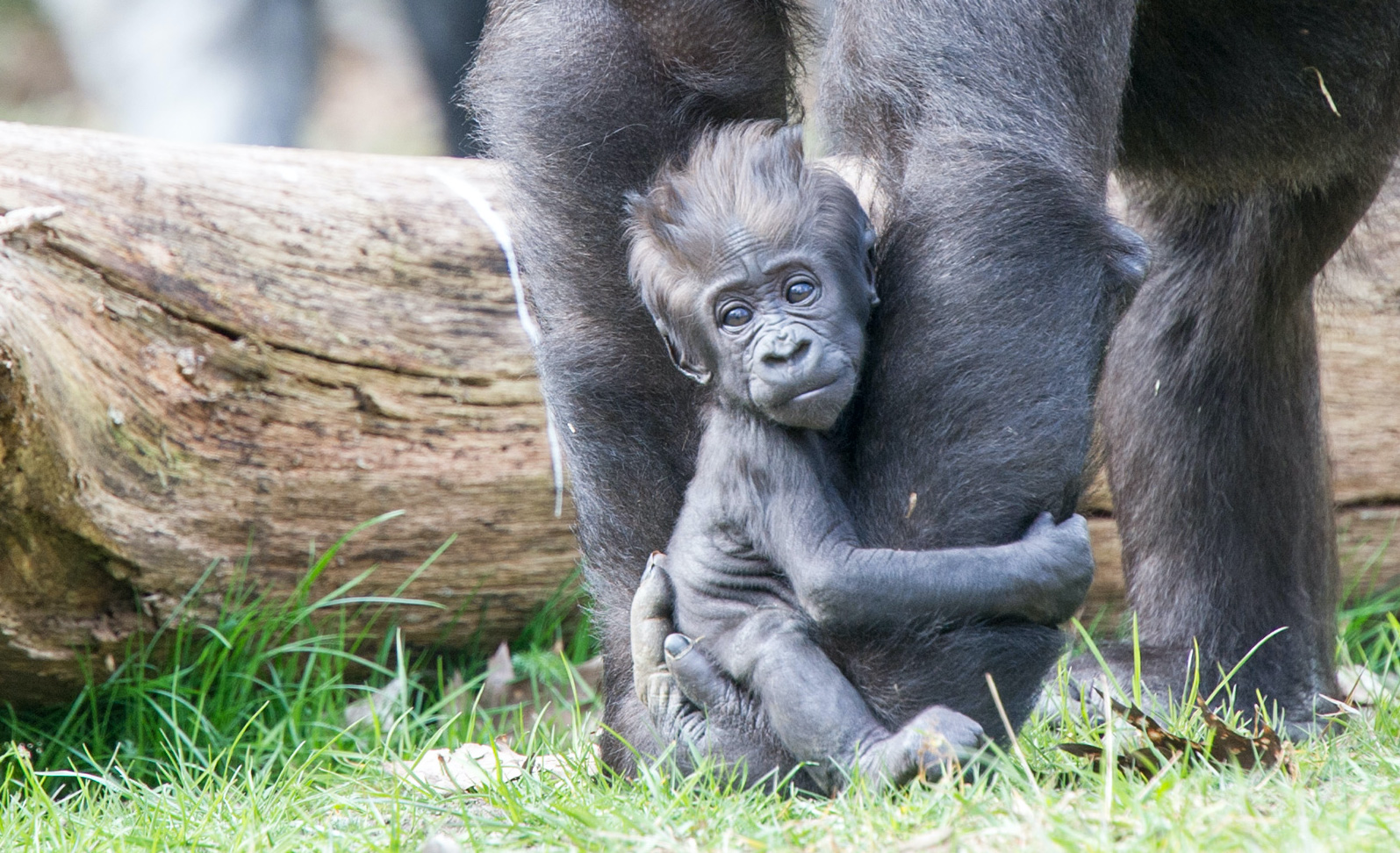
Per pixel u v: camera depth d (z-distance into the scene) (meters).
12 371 7.44
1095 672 8.45
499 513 10.06
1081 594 5.15
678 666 5.43
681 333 5.45
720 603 5.47
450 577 10.06
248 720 8.73
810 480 5.29
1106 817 4.59
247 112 17.89
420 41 18.47
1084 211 5.34
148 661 9.09
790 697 5.17
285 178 9.80
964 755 4.93
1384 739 6.29
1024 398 5.16
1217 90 7.42
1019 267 5.21
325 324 9.57
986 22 5.45
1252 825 4.53
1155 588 8.70
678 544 5.64
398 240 9.91
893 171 5.52
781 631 5.27
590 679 10.02
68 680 8.81
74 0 18.52
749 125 5.67
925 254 5.30
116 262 8.82
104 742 8.98
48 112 31.36
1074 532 5.14
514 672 10.12
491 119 6.59
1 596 8.30
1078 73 5.56
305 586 9.37
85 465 8.29
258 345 9.30
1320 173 7.77
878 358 5.38
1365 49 7.26
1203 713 6.10
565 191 6.14
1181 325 8.59
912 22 5.52
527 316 7.55
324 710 9.46
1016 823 4.63
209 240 9.29
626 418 6.07
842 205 5.35
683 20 6.21
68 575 8.50
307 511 9.46
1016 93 5.40
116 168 9.12
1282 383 8.57
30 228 8.45
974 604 5.08
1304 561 8.77
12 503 7.95
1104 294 5.36
